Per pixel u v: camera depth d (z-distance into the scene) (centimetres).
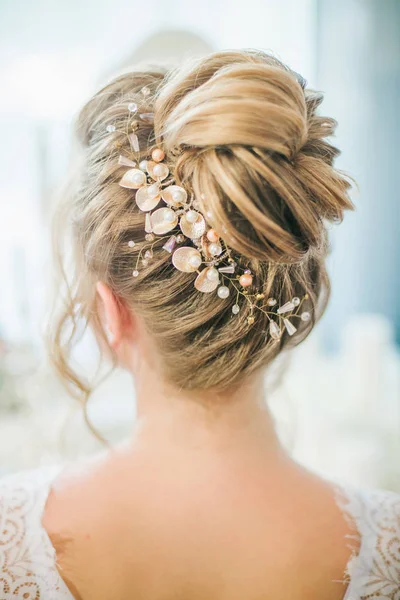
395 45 171
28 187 152
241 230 47
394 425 135
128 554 52
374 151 175
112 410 125
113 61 147
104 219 51
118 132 52
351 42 168
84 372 79
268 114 46
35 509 54
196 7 160
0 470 107
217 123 46
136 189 50
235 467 53
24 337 135
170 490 52
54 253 66
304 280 52
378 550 53
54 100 151
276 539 52
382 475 130
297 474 55
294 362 144
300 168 48
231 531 51
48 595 51
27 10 148
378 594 52
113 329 53
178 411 53
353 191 55
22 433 114
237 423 53
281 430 103
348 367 146
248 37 164
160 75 56
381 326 145
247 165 46
